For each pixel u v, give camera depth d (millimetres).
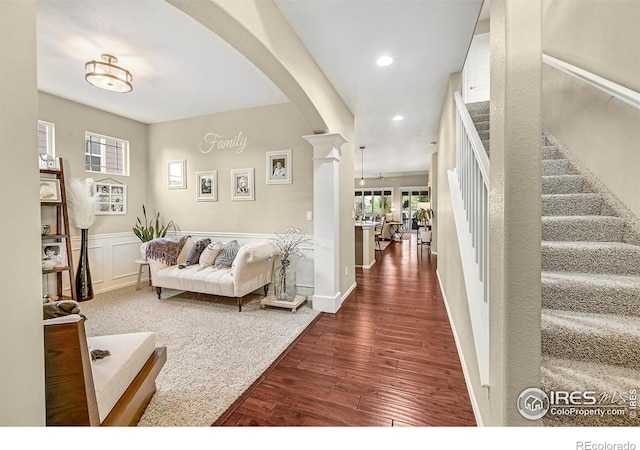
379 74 3020
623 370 1167
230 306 3455
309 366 2121
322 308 3287
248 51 1945
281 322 2955
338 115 3535
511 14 916
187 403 1707
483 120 3318
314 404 1700
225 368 2096
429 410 1645
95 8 2074
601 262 1644
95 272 4047
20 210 664
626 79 1767
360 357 2250
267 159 3994
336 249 3326
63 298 3461
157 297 3816
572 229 1902
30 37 687
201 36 2414
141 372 1639
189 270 3615
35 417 688
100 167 4188
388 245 9289
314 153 3312
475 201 1880
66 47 2566
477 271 1812
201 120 4375
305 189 3814
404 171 11391
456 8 2055
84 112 3939
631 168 1815
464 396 1768
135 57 2730
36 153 695
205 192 4375
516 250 939
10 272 646
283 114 3904
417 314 3176
